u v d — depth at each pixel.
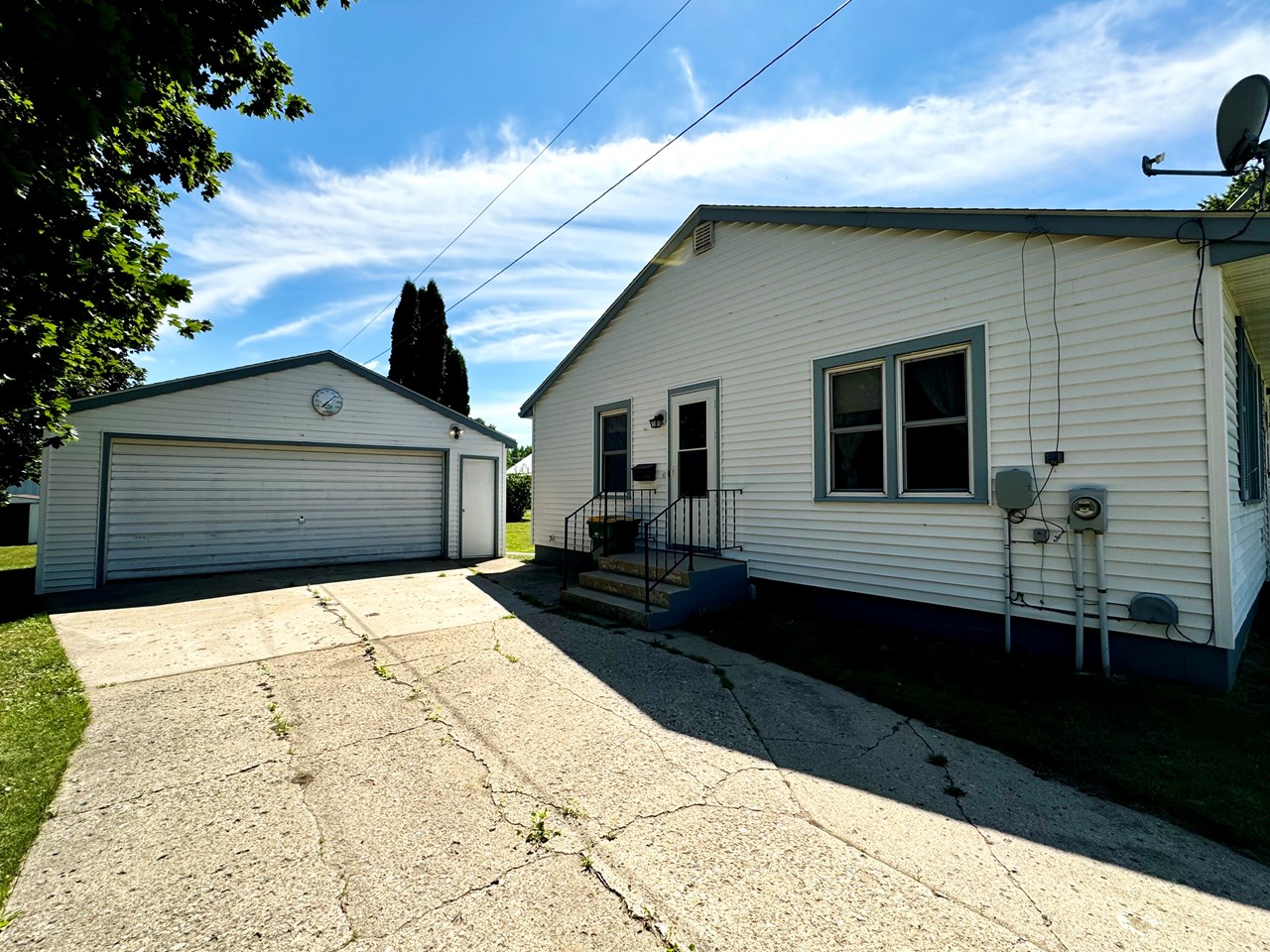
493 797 2.73
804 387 6.37
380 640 5.49
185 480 9.20
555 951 1.78
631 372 8.72
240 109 6.60
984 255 4.96
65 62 2.71
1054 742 3.27
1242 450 5.07
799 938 1.83
